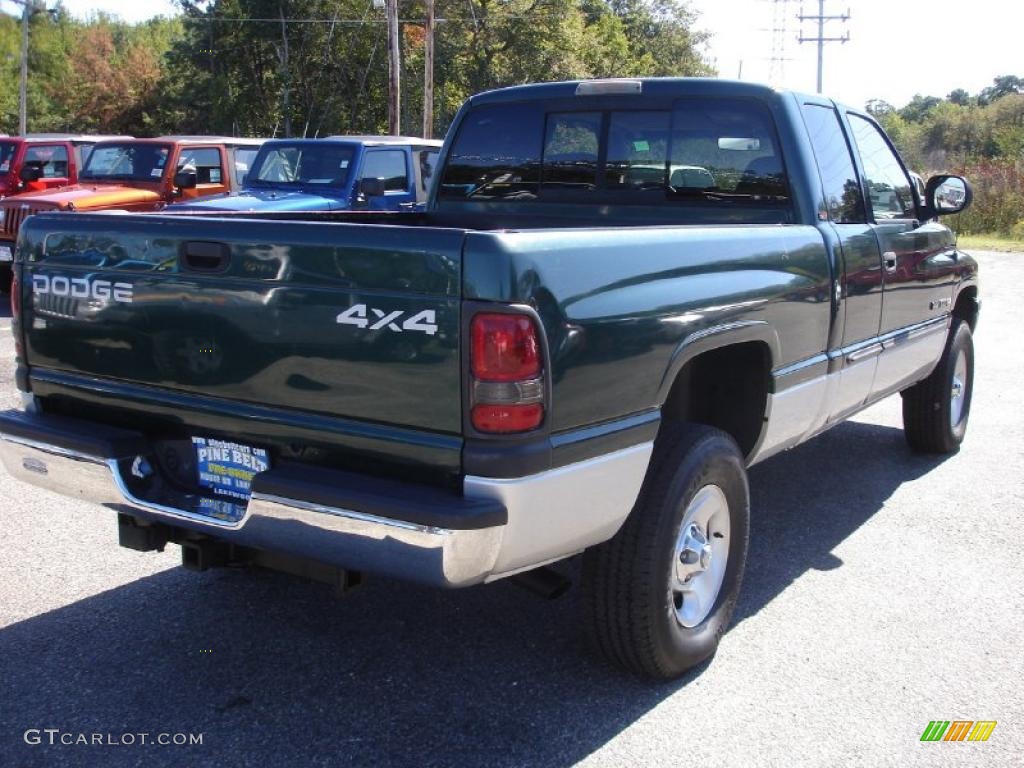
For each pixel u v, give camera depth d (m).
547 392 2.67
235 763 2.96
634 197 4.67
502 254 2.57
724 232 3.48
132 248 3.15
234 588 4.22
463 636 3.82
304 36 47.16
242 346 2.96
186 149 13.09
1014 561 4.68
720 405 3.91
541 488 2.69
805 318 3.96
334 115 48.06
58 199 12.06
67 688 3.37
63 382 3.42
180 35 87.56
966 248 24.50
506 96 4.96
